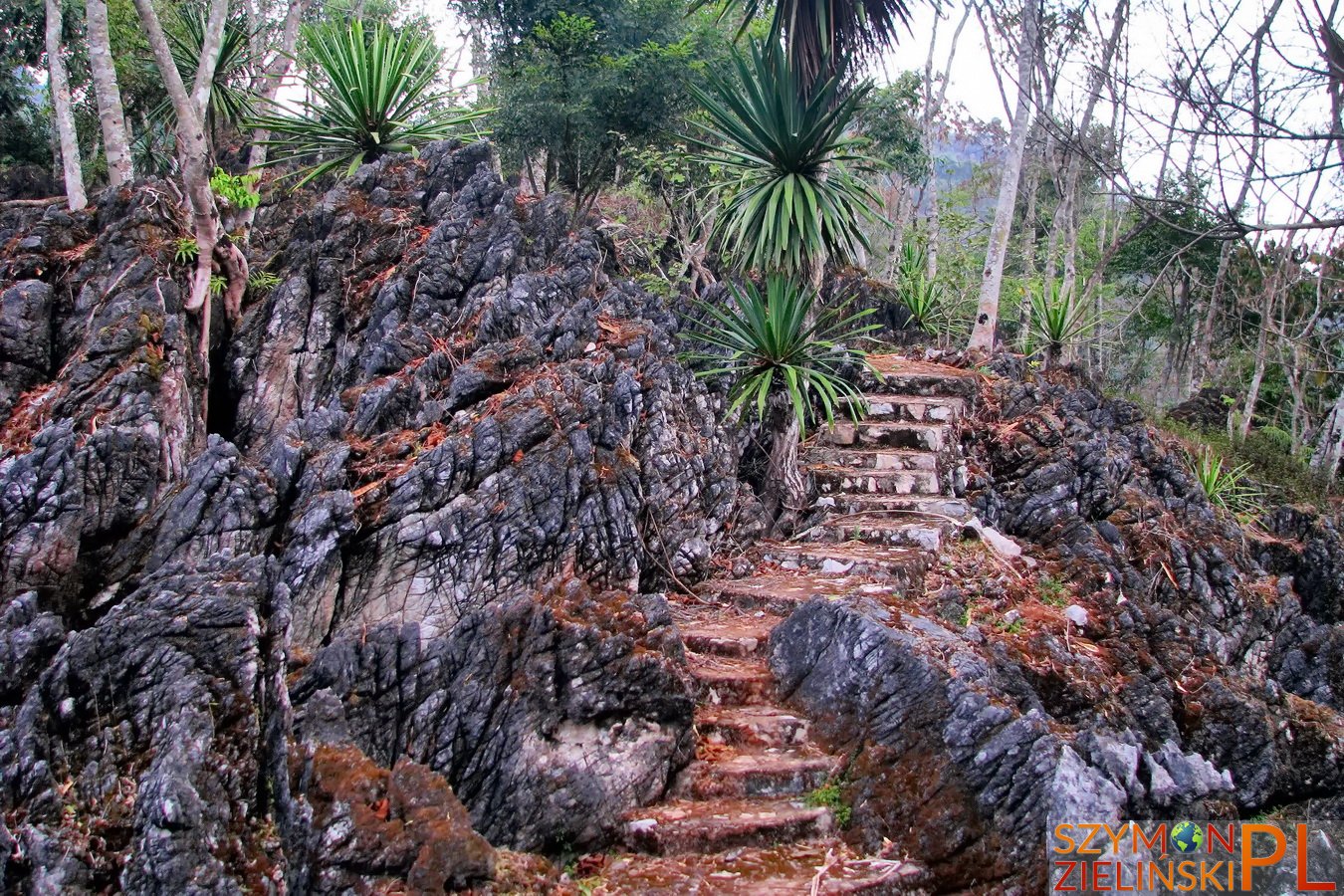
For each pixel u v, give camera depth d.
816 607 6.09
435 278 8.09
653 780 5.18
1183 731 7.09
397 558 5.95
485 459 6.31
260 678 4.38
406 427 6.95
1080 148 7.68
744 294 9.15
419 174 9.27
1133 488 9.56
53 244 7.80
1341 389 18.44
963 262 18.64
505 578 6.10
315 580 5.63
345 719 4.84
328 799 4.17
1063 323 12.58
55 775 3.97
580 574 6.44
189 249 7.66
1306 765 7.39
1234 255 20.06
